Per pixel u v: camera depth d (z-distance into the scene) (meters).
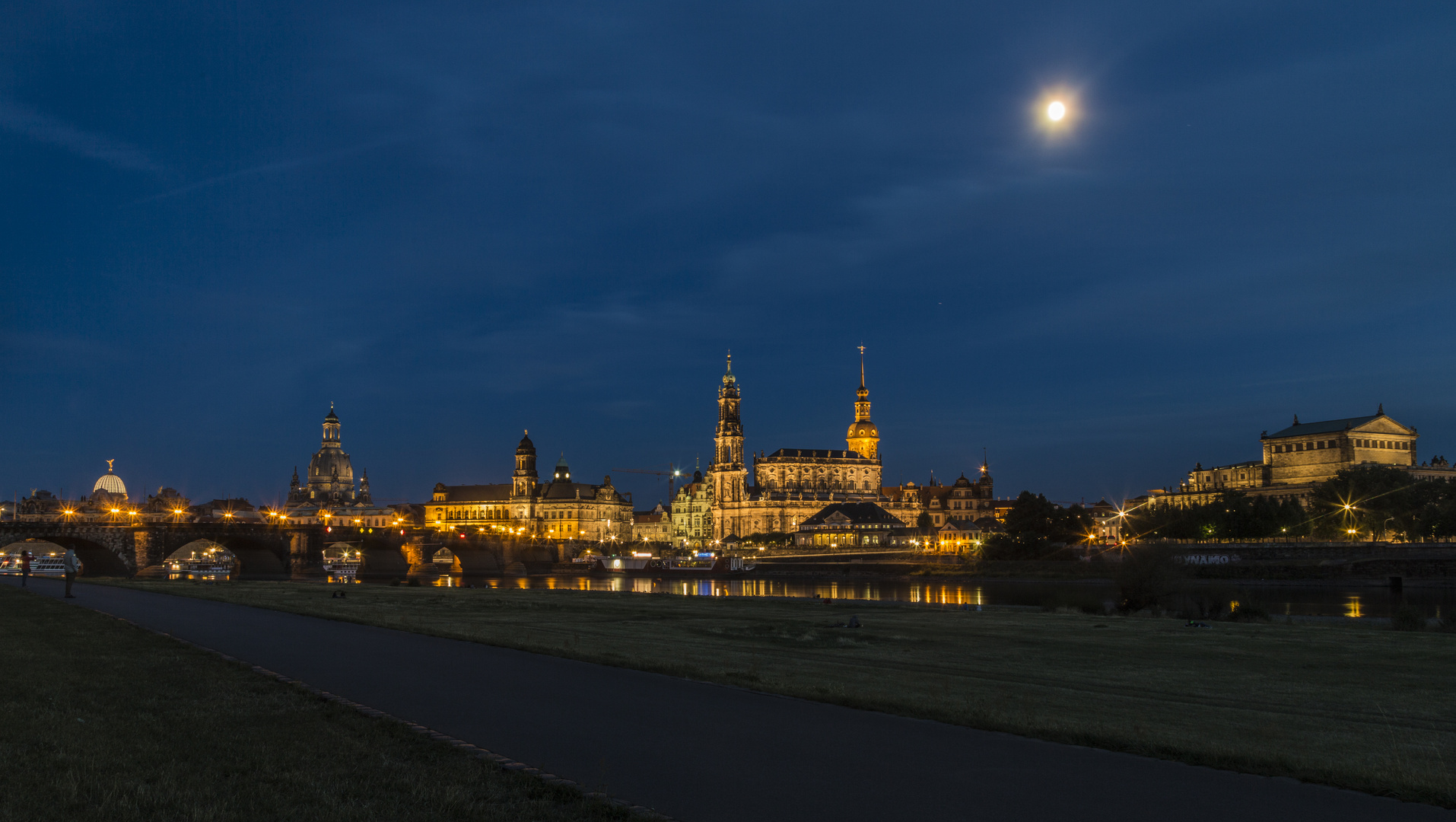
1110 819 16.88
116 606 61.44
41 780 18.16
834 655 47.78
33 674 30.67
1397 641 60.97
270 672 31.83
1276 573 189.75
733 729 24.06
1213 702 34.75
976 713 26.86
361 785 18.20
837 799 17.91
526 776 18.98
